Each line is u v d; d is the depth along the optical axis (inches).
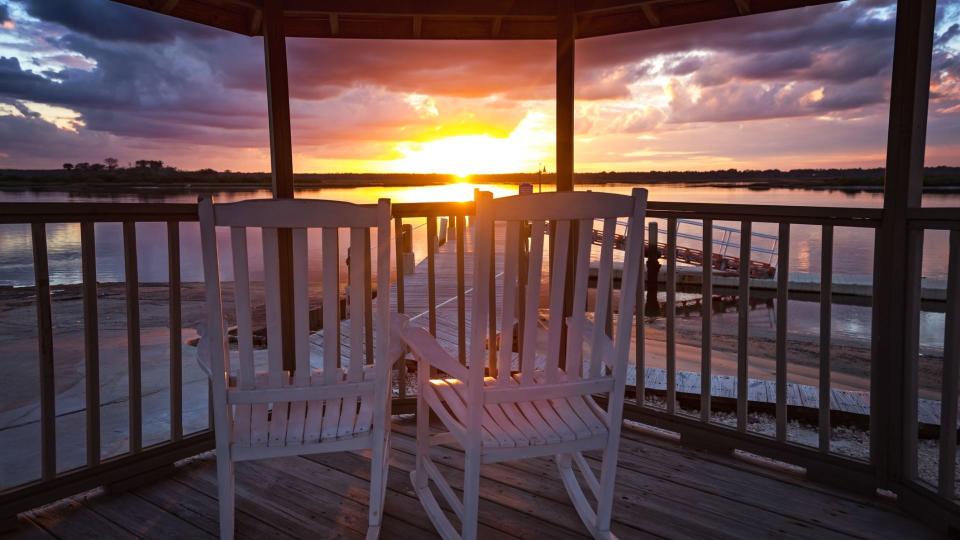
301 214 58.7
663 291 424.8
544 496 84.5
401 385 115.3
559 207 59.1
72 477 80.4
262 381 68.4
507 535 74.1
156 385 148.1
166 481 89.2
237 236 58.4
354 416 68.9
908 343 78.5
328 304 63.1
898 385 79.8
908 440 80.0
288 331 111.7
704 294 97.9
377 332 63.9
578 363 66.0
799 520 77.9
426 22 128.3
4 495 75.0
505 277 61.4
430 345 67.3
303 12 110.8
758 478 90.0
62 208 75.8
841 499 83.6
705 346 98.0
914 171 76.4
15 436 114.6
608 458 67.8
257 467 93.5
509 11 114.9
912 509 78.5
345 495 84.7
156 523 77.7
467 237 478.6
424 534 74.3
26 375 164.4
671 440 104.0
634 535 74.4
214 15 115.1
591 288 386.9
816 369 209.6
